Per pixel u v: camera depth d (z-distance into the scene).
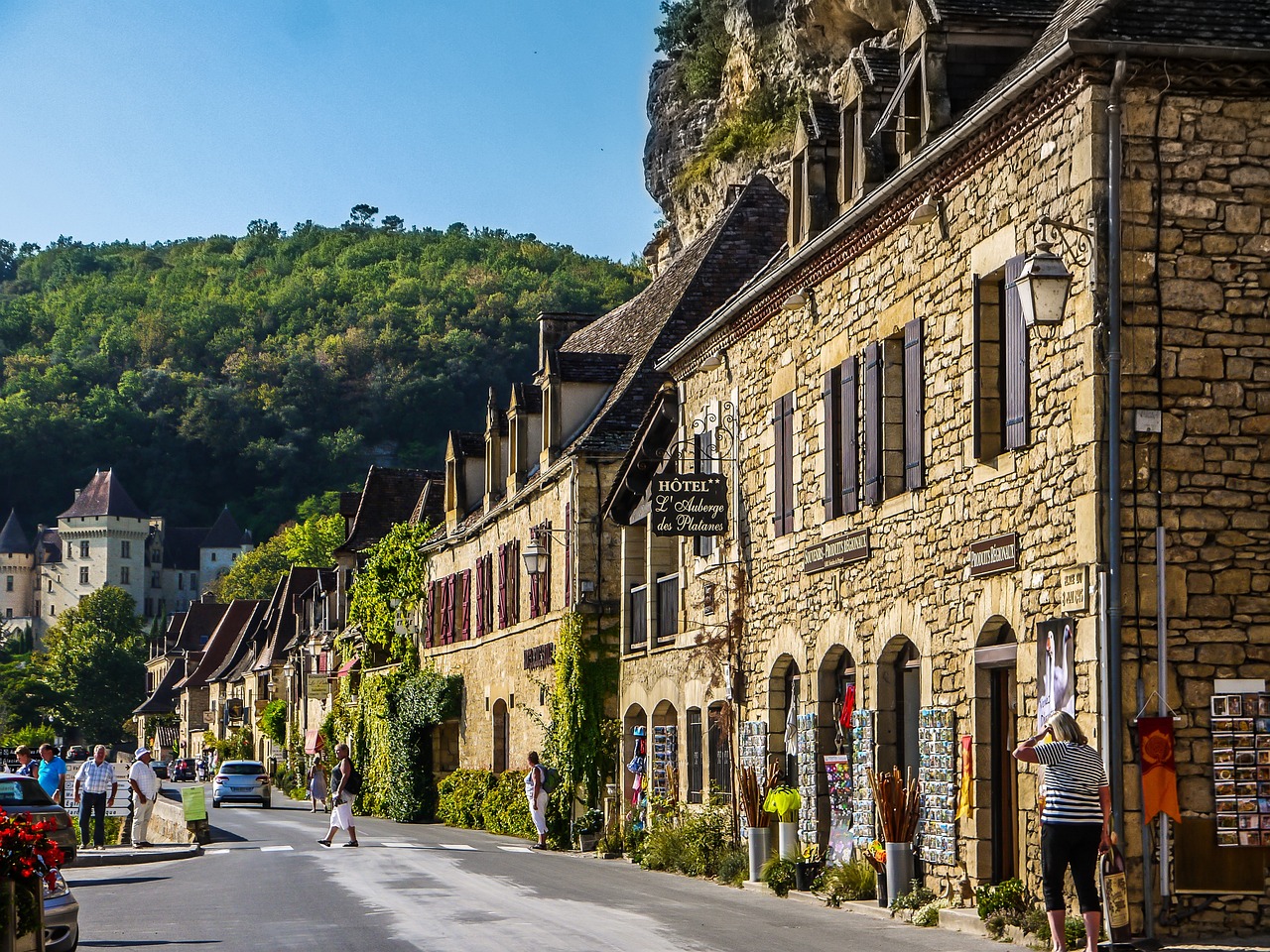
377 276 198.75
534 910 15.55
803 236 19.72
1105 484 12.88
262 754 84.94
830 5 37.47
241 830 34.72
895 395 17.09
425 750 43.12
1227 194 13.17
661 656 26.05
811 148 19.58
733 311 21.72
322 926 14.34
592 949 12.38
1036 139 13.93
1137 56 12.97
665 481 22.23
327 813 44.91
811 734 19.23
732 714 22.08
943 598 15.62
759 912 15.67
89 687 143.50
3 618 190.75
